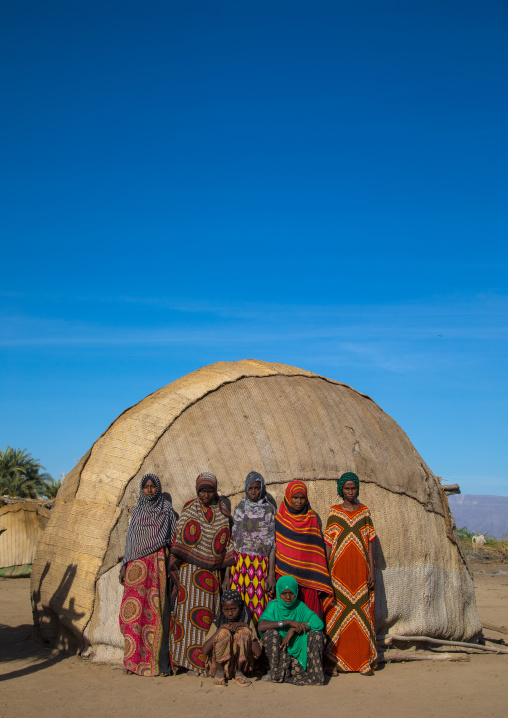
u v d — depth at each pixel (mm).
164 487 6691
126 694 5289
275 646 5707
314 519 6281
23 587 13578
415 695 5352
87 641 6422
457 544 8141
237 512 6273
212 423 7133
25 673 5949
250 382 7719
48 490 34969
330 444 7402
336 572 6293
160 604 6086
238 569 6145
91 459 7344
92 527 6742
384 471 7652
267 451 7023
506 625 10156
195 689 5453
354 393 8578
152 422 7195
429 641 7254
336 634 6152
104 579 6473
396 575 7188
